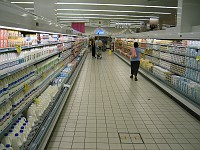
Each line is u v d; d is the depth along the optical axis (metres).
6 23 1.98
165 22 20.34
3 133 2.22
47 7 5.81
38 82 3.88
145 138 3.86
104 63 15.15
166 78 7.17
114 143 3.66
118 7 12.58
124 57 16.81
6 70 2.30
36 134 3.00
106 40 30.70
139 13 15.24
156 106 5.68
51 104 4.21
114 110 5.32
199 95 4.77
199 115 4.52
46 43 4.46
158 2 10.87
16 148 2.36
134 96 6.64
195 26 5.36
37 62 3.78
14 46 2.68
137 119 4.75
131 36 14.04
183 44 6.17
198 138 3.89
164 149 3.50
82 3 11.21
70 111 5.19
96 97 6.47
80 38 15.48
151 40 9.91
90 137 3.86
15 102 2.64
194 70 5.50
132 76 9.52
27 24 2.63
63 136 3.88
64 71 6.94
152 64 9.56
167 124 4.50
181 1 5.77
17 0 10.71
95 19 20.31
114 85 8.13
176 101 6.04
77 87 7.71
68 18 19.52
